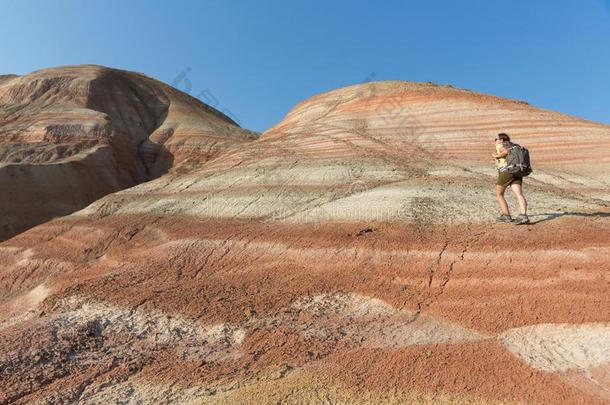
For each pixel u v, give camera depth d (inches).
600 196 438.6
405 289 277.3
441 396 174.7
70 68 2293.3
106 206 602.5
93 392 203.3
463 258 296.4
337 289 291.9
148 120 2159.2
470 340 213.9
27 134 1476.4
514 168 326.6
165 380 208.4
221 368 215.0
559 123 681.0
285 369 206.7
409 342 220.7
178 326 264.8
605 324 208.1
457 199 424.5
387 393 179.6
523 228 323.9
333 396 181.3
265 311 273.3
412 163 610.9
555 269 258.8
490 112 749.9
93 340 255.4
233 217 478.9
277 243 380.5
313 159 666.8
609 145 594.9
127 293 312.3
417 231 352.5
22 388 206.8
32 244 529.7
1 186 1112.2
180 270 355.6
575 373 181.8
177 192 609.6
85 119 1572.3
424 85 975.6
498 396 171.5
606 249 270.8
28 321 287.9
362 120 832.3
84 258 454.9
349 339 231.3
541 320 219.5
